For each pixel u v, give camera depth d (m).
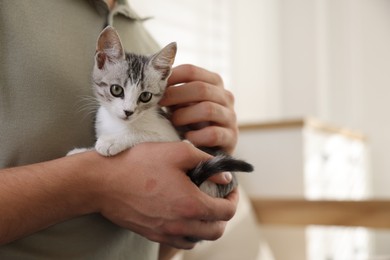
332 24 3.05
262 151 1.87
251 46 2.62
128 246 0.74
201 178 0.66
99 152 0.64
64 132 0.68
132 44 0.86
